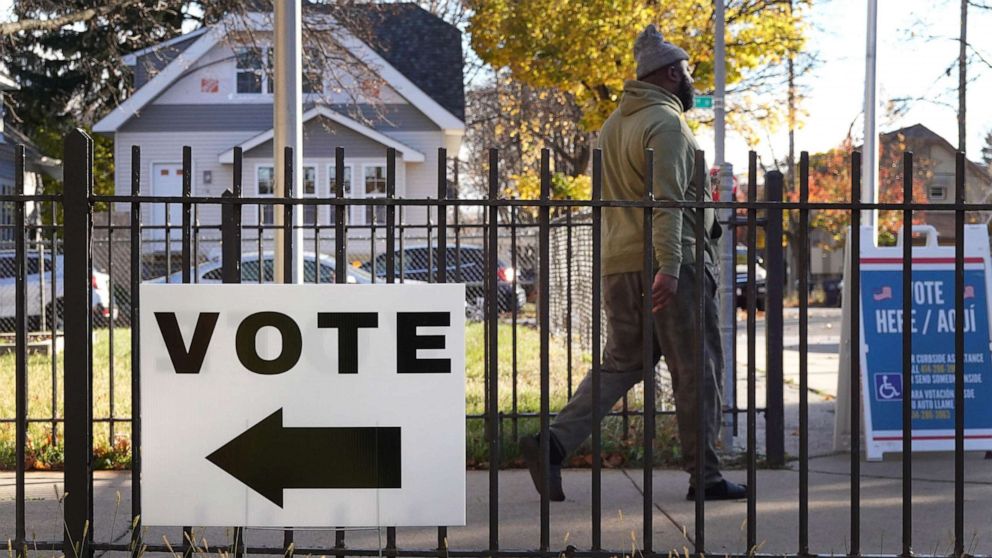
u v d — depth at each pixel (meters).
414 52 34.53
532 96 32.84
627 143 5.29
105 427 7.50
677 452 6.61
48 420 6.71
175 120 32.88
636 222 5.31
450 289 3.71
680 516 5.25
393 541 3.80
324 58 18.19
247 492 3.71
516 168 39.81
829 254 50.97
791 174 40.03
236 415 3.70
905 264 3.88
